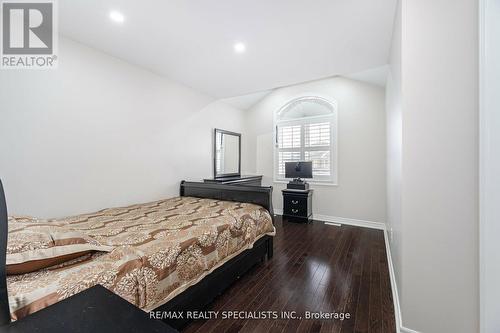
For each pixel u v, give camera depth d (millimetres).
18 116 2004
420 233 1450
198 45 2584
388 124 3160
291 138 4926
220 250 1944
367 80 3941
